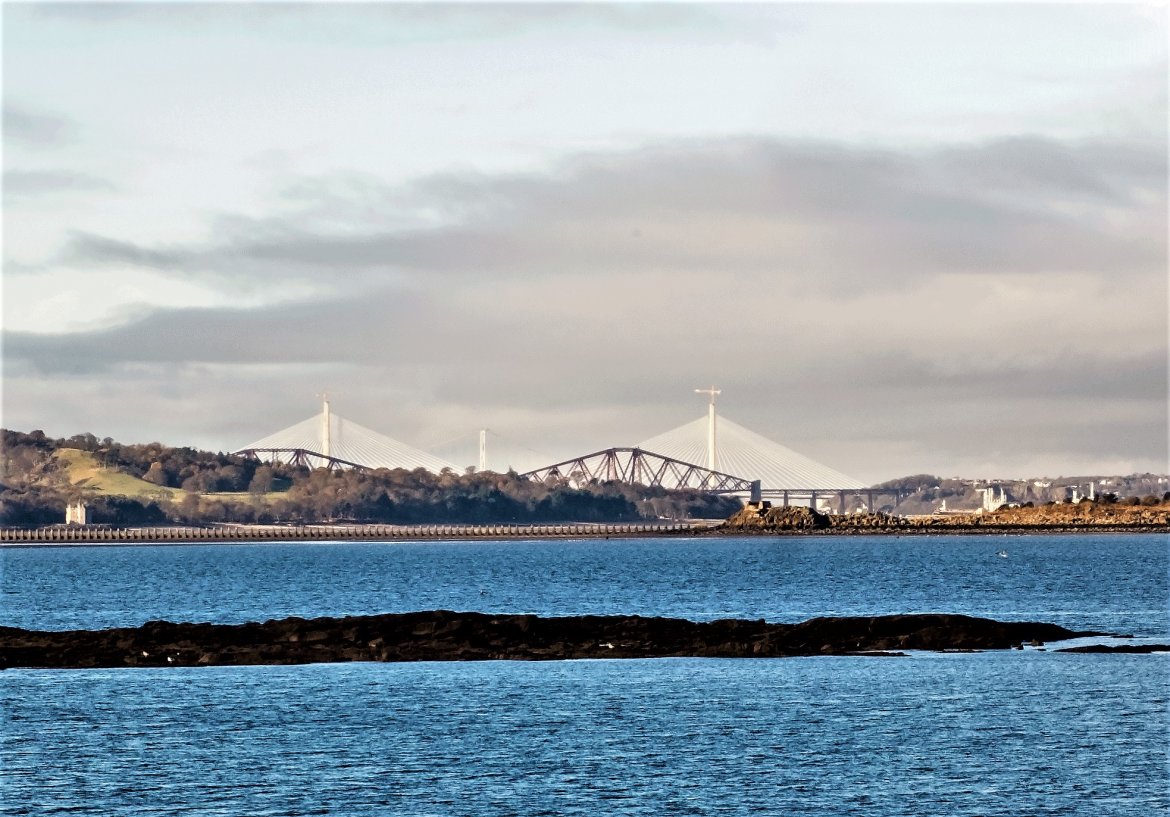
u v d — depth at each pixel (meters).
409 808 79.38
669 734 97.19
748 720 101.94
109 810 79.12
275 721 101.69
